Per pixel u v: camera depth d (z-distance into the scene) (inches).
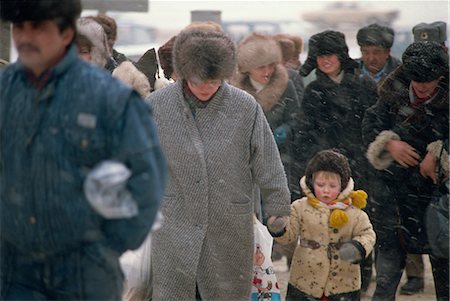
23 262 161.0
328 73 335.6
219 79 231.9
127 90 155.2
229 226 240.7
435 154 284.2
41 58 155.9
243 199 241.4
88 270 157.0
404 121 288.4
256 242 257.4
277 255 390.3
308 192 276.5
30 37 155.2
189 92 238.2
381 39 371.9
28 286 161.9
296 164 343.0
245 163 240.5
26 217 155.9
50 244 156.1
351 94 333.7
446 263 287.3
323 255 274.1
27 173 155.3
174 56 234.4
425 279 370.0
